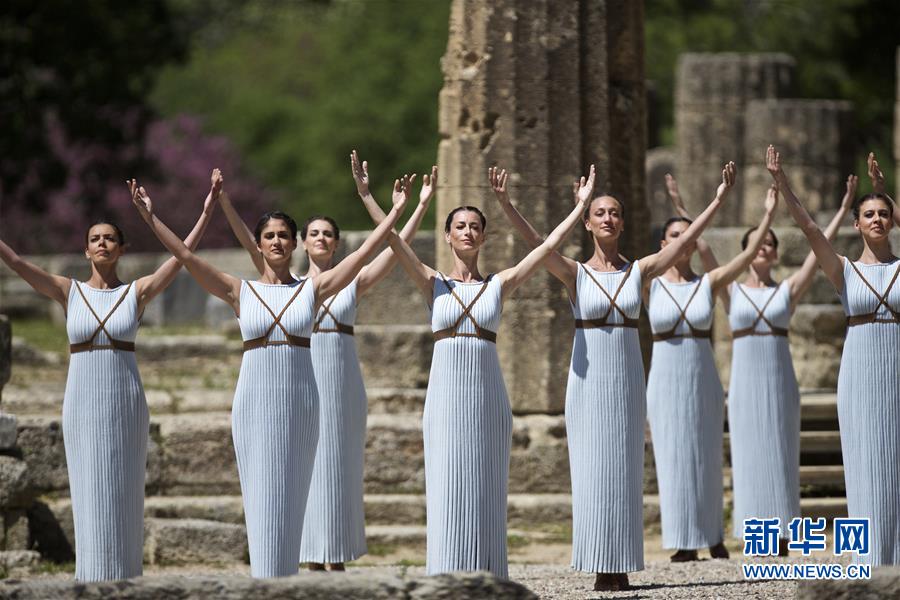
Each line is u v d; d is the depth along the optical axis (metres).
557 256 26.67
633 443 26.62
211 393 43.59
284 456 25.03
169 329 67.44
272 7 150.62
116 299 26.05
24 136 89.75
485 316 25.16
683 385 32.28
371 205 26.95
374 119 129.25
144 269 76.31
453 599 20.38
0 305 79.50
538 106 38.38
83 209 99.25
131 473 25.94
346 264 25.59
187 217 106.62
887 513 26.19
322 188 128.62
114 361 25.88
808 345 45.91
